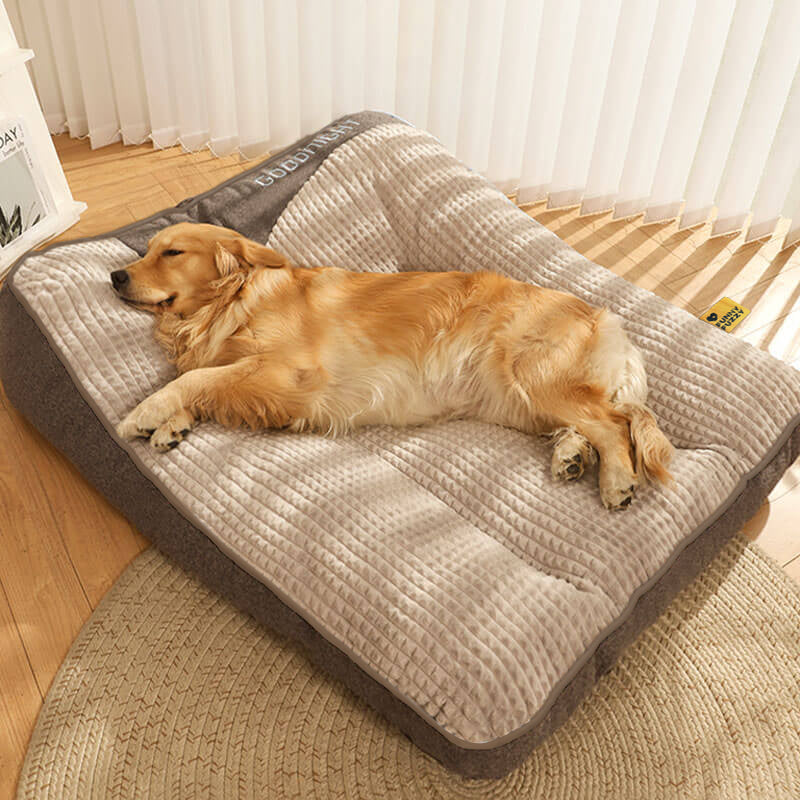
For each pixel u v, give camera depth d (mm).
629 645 1784
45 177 2891
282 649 1865
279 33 3096
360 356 2096
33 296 2102
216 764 1675
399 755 1708
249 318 2094
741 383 2105
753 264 3018
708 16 2609
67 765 1656
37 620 1910
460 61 3031
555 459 1945
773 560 2086
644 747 1735
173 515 1899
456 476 1967
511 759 1548
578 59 2812
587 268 2398
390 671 1592
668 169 3006
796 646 1912
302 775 1671
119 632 1878
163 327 2174
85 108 3391
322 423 2121
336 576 1703
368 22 3029
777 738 1756
